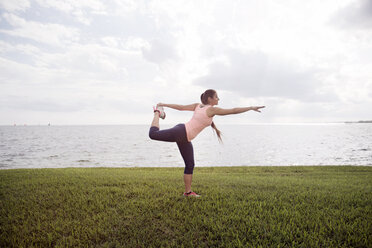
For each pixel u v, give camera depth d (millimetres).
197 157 22703
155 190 4957
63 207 3801
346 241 2646
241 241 2676
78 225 3092
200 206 3771
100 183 5707
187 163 4121
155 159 21453
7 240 2672
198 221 3193
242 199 4328
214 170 11062
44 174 7406
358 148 31734
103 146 38594
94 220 3266
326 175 8680
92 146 38500
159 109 3855
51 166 16797
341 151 27828
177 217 3355
